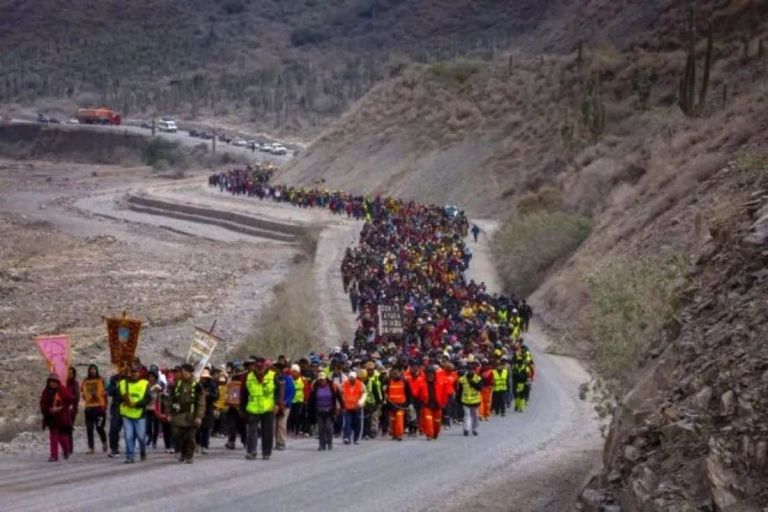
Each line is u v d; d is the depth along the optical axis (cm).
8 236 12319
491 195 12238
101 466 2770
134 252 11331
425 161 14312
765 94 7562
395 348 4716
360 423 3253
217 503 2131
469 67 16525
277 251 11550
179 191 17012
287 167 17488
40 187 19838
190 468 2664
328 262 9425
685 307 2056
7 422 4231
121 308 7888
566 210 8900
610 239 6669
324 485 2386
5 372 5647
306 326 6178
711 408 1619
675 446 1606
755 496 1373
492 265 8812
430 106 15788
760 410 1462
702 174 6412
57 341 3172
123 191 18850
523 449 3089
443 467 2706
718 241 2177
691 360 1814
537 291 7450
